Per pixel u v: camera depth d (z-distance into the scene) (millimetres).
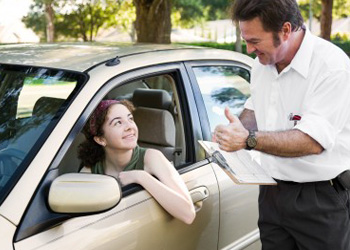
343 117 2055
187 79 2559
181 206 2180
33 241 1722
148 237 2113
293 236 2320
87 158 2371
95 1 26219
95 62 2246
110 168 2387
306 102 2090
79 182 1812
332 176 2172
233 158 2207
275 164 2268
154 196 2154
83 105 1998
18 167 1833
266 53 2023
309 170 2172
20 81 2262
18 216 1716
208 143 2270
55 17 30984
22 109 2146
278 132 1972
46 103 2064
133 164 2387
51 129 1918
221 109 2734
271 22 1927
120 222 2004
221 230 2547
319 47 2088
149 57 2404
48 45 2746
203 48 2848
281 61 2141
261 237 2469
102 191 1817
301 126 1979
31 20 33812
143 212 2111
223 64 2857
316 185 2209
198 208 2383
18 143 1953
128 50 2508
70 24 30969
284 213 2293
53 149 1865
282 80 2174
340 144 2139
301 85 2113
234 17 2006
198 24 41125
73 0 27594
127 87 2896
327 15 17109
